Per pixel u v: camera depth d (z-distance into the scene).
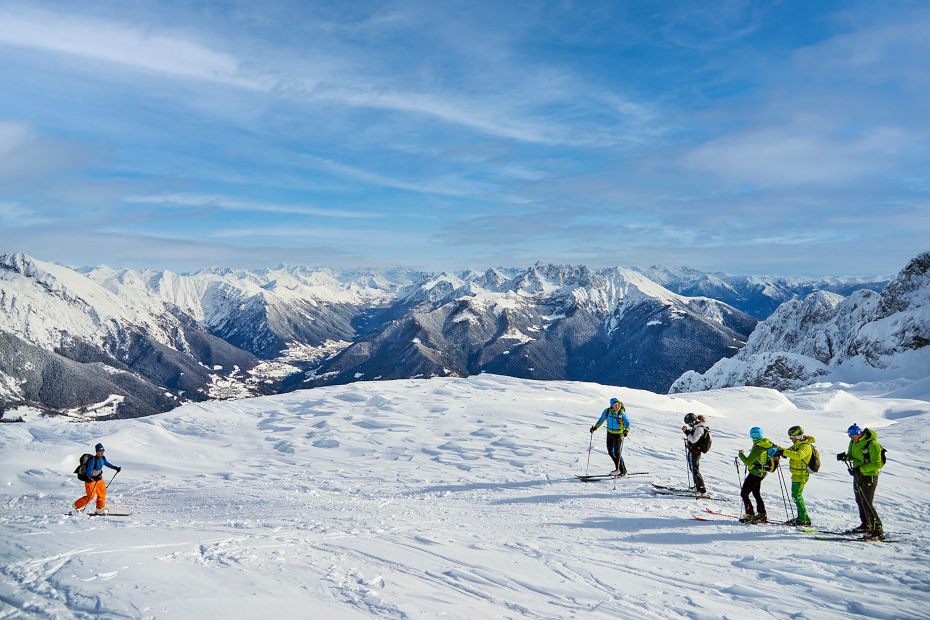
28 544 7.48
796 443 10.99
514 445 20.88
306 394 38.47
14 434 25.39
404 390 37.91
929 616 6.07
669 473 16.03
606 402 33.12
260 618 4.94
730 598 6.75
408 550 8.33
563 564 8.02
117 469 13.62
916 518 11.63
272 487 16.70
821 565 8.04
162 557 6.88
